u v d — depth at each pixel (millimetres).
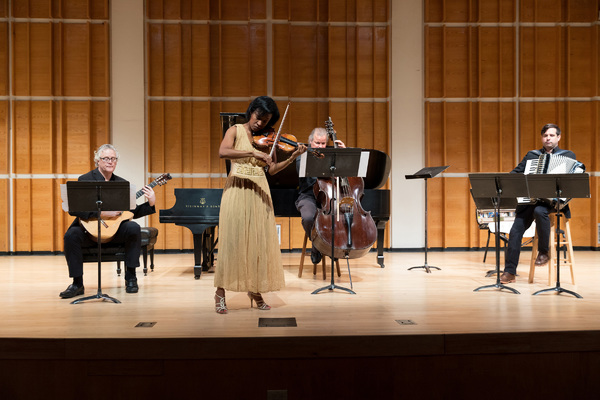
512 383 2891
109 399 2770
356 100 7562
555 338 2883
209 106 7449
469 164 7609
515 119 7578
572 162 4516
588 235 7613
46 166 7336
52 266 6020
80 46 7348
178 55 7363
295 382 2812
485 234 7594
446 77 7570
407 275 5113
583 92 7605
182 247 7492
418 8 7520
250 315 3332
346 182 4516
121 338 2750
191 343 2758
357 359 2826
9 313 3395
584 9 7574
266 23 7500
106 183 3625
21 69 7281
